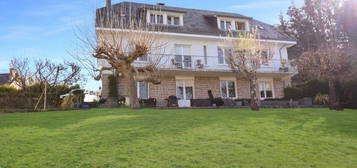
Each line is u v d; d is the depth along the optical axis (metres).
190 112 10.80
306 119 9.40
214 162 4.35
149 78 13.45
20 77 21.92
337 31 28.50
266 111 11.92
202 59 20.36
